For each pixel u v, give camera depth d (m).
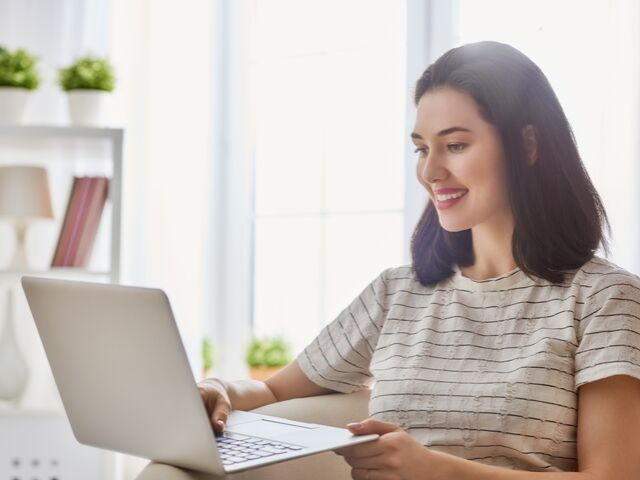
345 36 2.95
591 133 2.52
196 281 2.95
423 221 1.67
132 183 2.97
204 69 2.98
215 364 3.00
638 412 1.37
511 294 1.54
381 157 2.90
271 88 3.03
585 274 1.49
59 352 1.36
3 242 2.92
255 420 1.48
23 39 2.99
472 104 1.51
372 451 1.27
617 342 1.39
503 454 1.44
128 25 2.99
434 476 1.26
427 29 2.81
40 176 2.64
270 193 3.04
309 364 1.74
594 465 1.33
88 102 2.66
